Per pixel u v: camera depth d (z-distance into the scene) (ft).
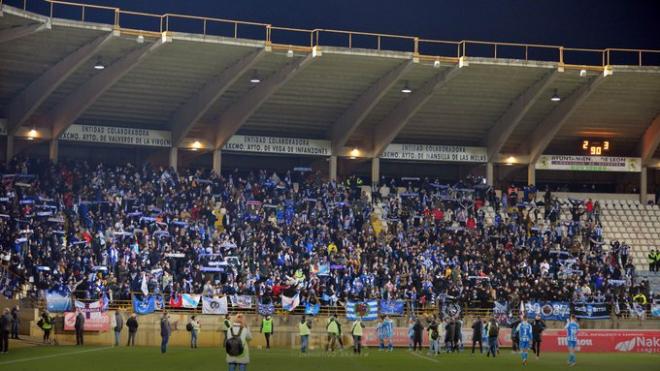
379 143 229.86
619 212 239.30
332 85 211.20
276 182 223.71
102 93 196.13
